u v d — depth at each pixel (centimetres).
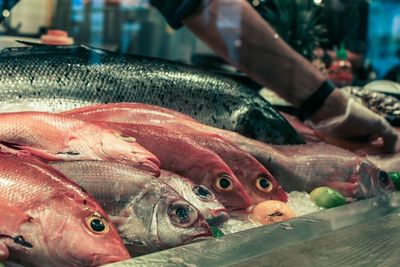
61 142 94
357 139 167
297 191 125
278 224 87
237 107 143
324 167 128
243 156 114
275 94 171
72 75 124
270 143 143
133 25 157
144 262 68
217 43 155
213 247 75
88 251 74
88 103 124
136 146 98
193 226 86
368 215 97
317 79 169
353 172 130
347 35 240
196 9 147
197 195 98
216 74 147
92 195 85
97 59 129
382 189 134
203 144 113
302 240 80
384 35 282
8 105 114
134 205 86
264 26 161
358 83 240
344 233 85
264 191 112
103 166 88
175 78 138
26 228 73
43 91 119
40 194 75
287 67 166
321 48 219
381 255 78
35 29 145
